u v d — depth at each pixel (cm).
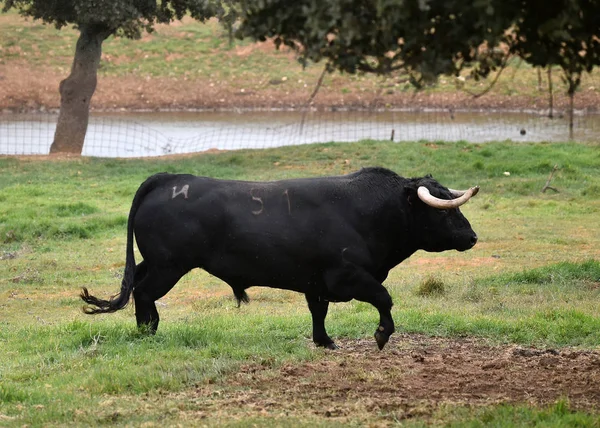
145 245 2139
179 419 1625
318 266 2075
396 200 2091
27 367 2053
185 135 8362
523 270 3212
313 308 2178
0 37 10900
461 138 7762
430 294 2909
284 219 2062
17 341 2364
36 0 6319
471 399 1761
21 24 11350
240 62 10700
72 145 6719
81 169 5912
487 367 2002
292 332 2350
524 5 1294
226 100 9988
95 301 2147
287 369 1961
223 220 2083
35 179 5594
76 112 6712
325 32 1275
